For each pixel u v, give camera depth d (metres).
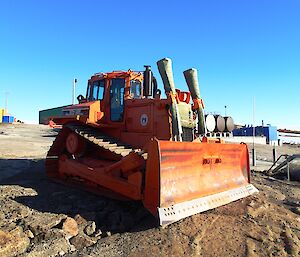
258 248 5.02
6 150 16.34
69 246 4.90
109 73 8.64
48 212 6.23
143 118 7.79
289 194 9.47
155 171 5.77
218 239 5.26
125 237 5.32
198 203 6.30
